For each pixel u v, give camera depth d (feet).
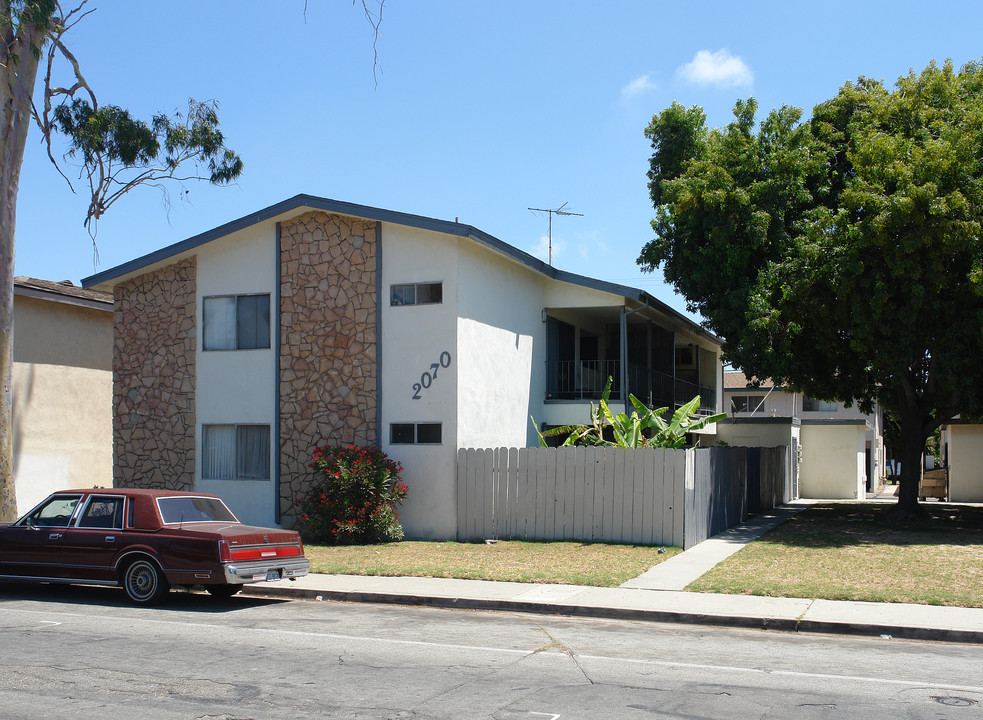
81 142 65.98
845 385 75.92
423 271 59.93
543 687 24.13
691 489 55.21
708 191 65.62
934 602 37.09
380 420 60.34
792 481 98.78
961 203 53.52
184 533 37.65
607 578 43.37
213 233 64.44
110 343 83.35
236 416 64.59
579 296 70.54
